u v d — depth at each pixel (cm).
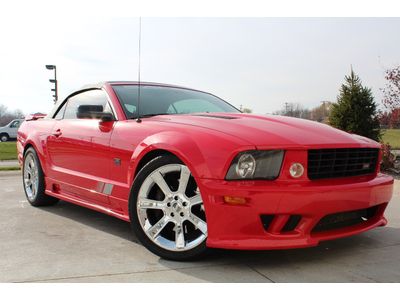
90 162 379
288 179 266
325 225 287
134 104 379
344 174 293
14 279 257
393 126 1111
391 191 322
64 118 458
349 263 288
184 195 288
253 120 319
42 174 470
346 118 1010
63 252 312
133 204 310
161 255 295
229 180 264
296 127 305
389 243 338
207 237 271
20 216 440
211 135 281
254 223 259
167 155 296
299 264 285
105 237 356
